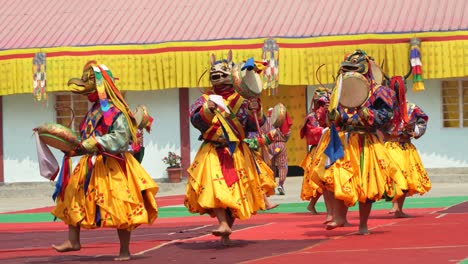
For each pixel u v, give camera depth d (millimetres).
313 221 15523
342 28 28375
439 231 12406
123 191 10305
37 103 30719
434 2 29031
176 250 11492
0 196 29469
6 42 30375
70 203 10438
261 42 28312
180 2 31406
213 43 28641
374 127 12430
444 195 21797
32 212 21125
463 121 28109
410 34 27500
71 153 10445
